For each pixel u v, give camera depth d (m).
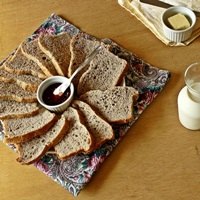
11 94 0.94
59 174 0.85
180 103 0.83
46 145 0.86
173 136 0.87
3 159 0.89
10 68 0.98
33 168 0.87
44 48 0.98
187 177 0.82
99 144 0.85
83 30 1.05
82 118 0.88
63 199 0.83
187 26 0.96
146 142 0.87
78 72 0.95
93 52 0.96
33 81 0.96
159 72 0.94
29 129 0.89
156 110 0.90
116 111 0.89
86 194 0.83
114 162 0.86
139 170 0.84
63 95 0.91
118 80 0.93
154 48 0.99
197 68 0.83
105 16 1.06
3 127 0.91
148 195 0.81
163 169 0.83
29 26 1.08
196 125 0.84
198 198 0.79
